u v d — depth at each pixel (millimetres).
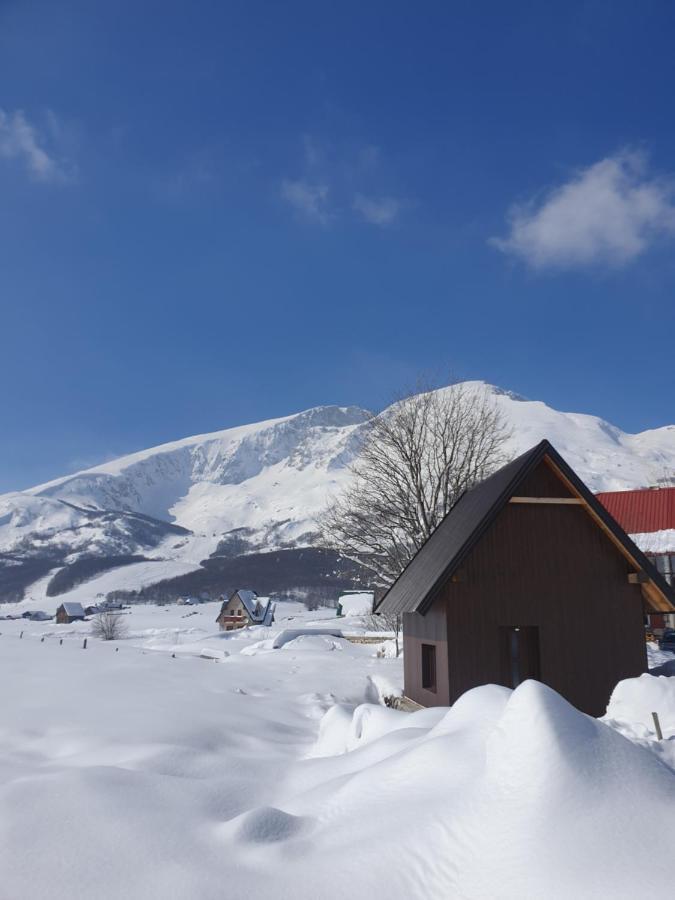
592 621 15922
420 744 7219
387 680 23469
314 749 12352
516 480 15688
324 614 127750
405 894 4770
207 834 6172
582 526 16344
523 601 15773
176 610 167000
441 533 20578
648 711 10539
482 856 4867
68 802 6734
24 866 5457
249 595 104188
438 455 34750
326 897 4848
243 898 4891
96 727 13898
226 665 28125
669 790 5293
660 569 39938
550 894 4312
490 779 5609
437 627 16422
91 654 29906
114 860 5562
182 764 9734
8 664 24953
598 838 4715
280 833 6148
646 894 4102
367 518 34281
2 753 11875
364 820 5953
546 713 5770
